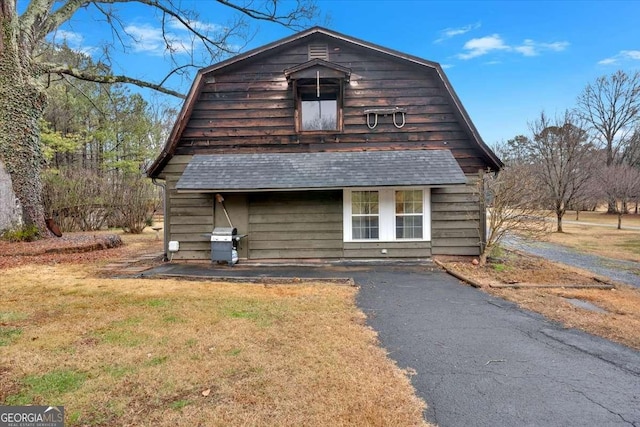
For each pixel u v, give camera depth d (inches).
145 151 1102.4
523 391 121.6
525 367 139.9
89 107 1009.5
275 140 394.3
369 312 207.3
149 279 288.8
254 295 238.7
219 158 381.7
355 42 391.2
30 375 124.8
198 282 280.8
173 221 383.9
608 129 1343.5
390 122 395.5
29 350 144.6
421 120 394.0
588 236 689.0
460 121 388.5
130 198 717.3
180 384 120.6
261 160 378.9
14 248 386.3
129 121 1059.9
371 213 382.9
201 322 181.3
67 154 1013.2
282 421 101.6
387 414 106.0
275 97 395.9
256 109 394.9
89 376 125.0
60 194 660.7
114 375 125.6
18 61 430.3
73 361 135.6
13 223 422.6
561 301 233.1
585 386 125.6
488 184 368.8
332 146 394.9
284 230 382.3
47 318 185.5
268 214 382.9
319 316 195.3
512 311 212.2
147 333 165.2
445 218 382.0
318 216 382.3
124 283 271.3
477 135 374.9
